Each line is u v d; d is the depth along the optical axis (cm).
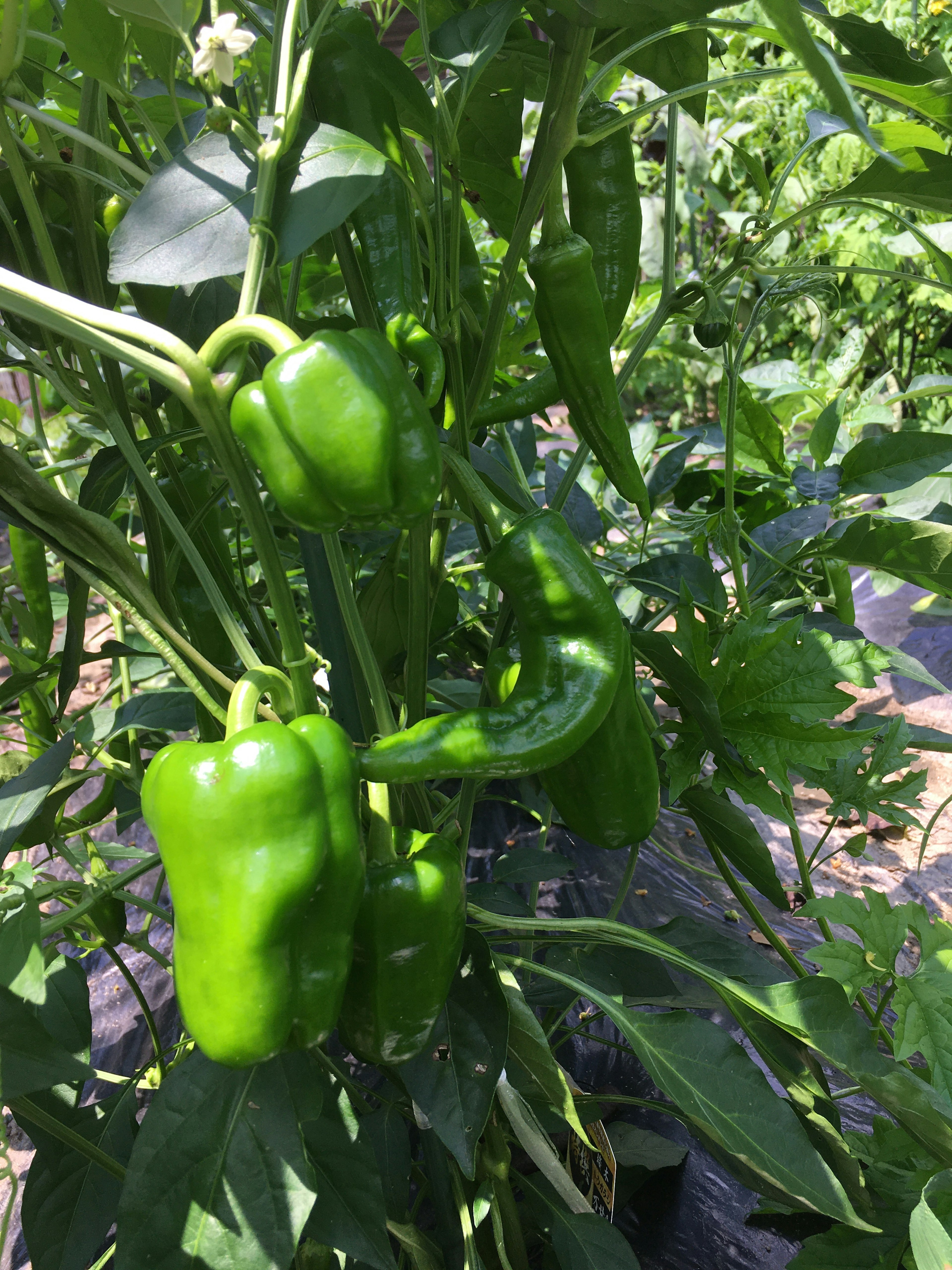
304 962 28
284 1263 34
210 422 27
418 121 47
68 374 39
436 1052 38
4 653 58
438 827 50
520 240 39
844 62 42
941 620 128
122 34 33
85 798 117
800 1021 41
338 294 77
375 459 25
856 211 163
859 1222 37
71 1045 44
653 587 61
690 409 276
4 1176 38
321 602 44
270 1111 36
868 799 56
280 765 26
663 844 98
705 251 230
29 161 37
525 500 48
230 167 30
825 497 65
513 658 39
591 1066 72
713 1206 61
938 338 179
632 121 38
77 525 31
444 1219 49
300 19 37
